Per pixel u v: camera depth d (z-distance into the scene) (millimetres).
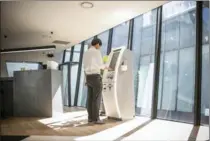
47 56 11086
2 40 8086
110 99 5301
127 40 6992
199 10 4430
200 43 4410
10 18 5703
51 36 7656
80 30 6926
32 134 3674
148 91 7121
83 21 6055
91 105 4848
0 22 6008
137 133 3689
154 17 7312
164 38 6797
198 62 4398
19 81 6828
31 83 6680
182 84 6852
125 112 5348
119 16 5633
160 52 5641
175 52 6922
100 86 4750
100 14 5492
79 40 8352
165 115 6477
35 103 6566
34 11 5262
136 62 7031
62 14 5492
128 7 5051
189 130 3904
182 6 6902
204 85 4531
